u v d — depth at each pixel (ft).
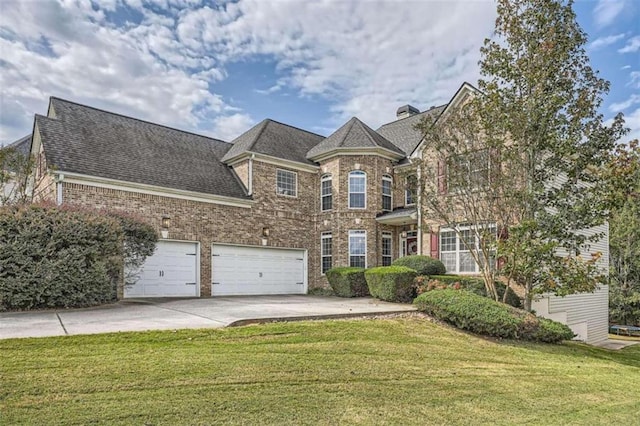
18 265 31.83
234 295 57.77
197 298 50.60
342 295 55.88
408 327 31.27
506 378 22.67
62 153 46.88
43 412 13.84
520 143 38.19
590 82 37.37
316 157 67.77
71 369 17.42
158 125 63.67
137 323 26.68
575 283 34.17
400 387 19.33
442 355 25.73
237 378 18.15
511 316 32.71
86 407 14.42
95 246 35.63
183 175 56.49
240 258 59.52
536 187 37.93
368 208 63.16
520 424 16.60
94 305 36.45
